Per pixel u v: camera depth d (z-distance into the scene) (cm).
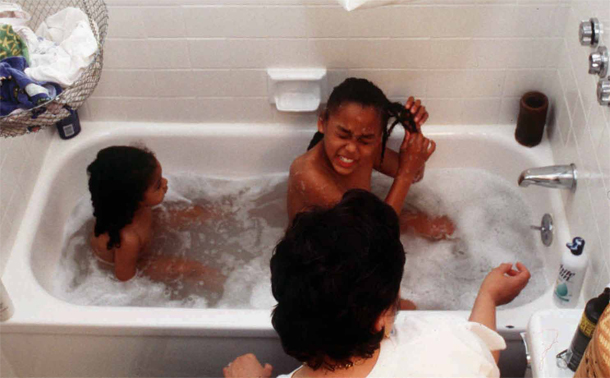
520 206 215
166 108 221
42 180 203
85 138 217
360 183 198
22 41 134
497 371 103
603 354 81
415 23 198
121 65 211
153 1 197
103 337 169
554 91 208
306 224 90
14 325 167
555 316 129
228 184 229
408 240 210
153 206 208
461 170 226
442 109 218
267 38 203
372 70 209
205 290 195
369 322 89
